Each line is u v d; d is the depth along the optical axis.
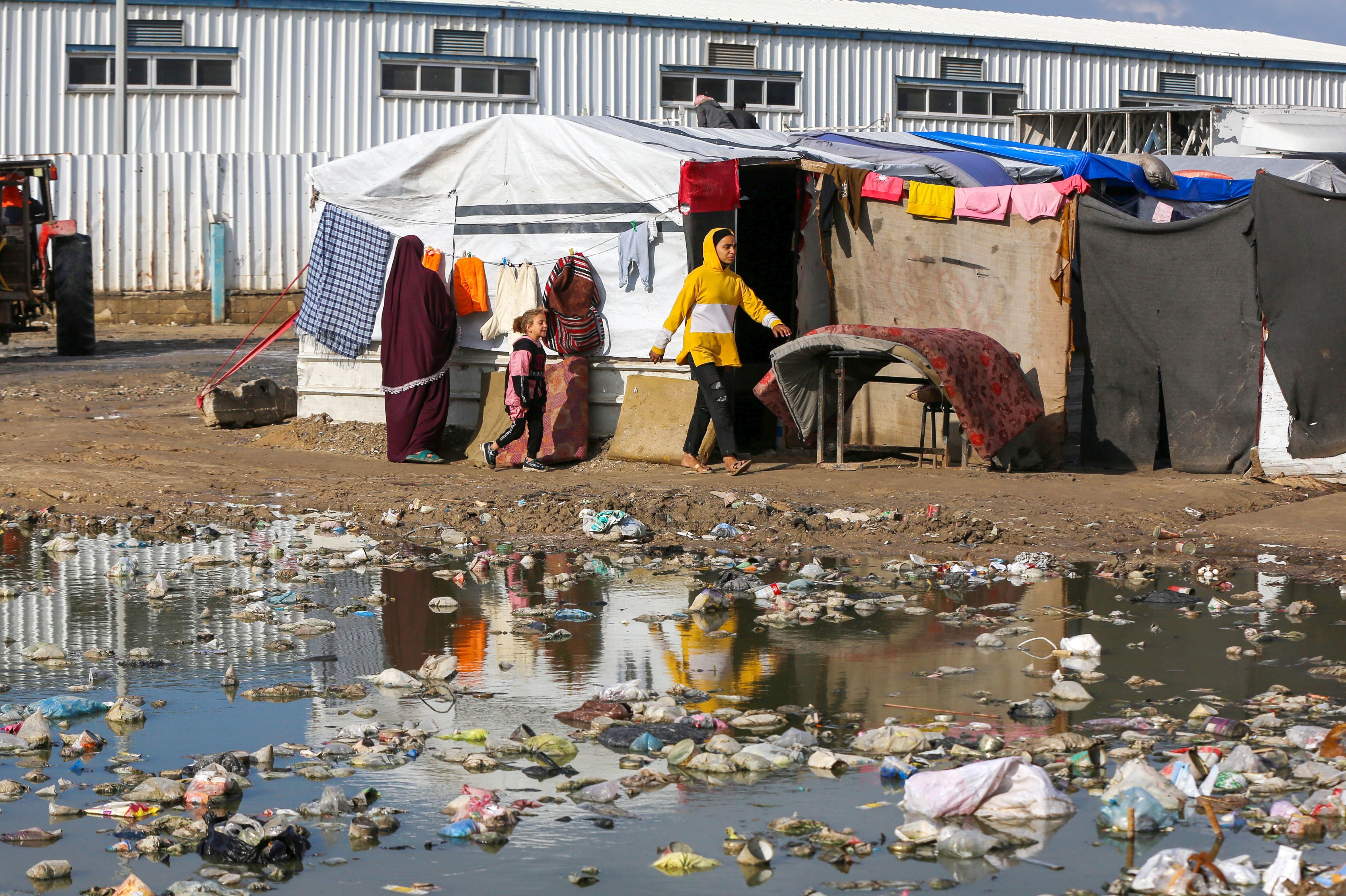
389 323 11.75
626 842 4.00
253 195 25.89
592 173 11.73
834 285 12.02
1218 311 10.93
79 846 3.96
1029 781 4.26
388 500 9.91
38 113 25.83
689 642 6.24
